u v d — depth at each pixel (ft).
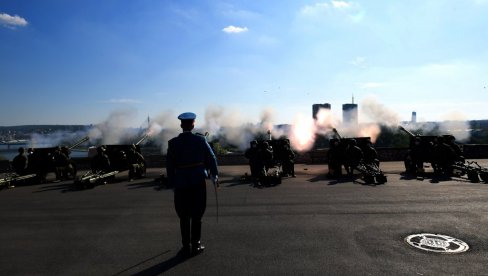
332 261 17.03
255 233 21.65
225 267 16.60
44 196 36.11
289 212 26.48
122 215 27.17
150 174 51.47
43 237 22.17
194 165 18.47
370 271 15.80
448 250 18.15
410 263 16.58
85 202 32.50
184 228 18.22
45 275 16.34
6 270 17.06
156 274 16.01
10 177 43.60
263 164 40.42
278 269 16.24
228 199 31.71
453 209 26.14
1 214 28.53
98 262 17.71
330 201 29.76
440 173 44.52
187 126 18.99
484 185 35.83
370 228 22.06
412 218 24.02
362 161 43.11
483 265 16.21
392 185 36.68
